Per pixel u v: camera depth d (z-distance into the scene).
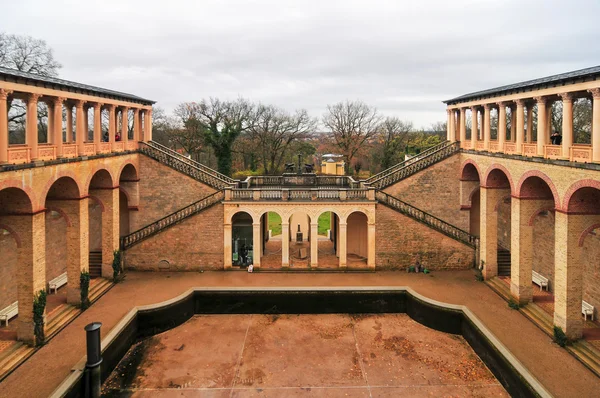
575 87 17.53
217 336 21.72
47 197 21.88
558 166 18.55
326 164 55.00
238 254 30.94
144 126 33.12
